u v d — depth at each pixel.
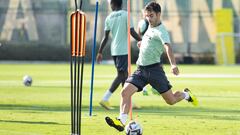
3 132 32.16
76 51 28.20
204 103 50.31
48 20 138.38
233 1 136.00
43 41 138.38
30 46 137.75
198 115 41.25
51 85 70.12
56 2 139.12
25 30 138.88
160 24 31.27
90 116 40.03
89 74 92.88
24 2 139.50
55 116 39.84
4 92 60.47
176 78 85.00
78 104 28.19
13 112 42.19
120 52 44.25
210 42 135.25
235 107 47.00
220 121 37.88
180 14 136.62
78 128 28.23
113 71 101.06
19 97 54.97
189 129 34.16
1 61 138.00
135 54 129.25
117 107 46.56
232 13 135.25
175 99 33.06
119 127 30.44
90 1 134.62
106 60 132.88
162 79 31.67
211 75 92.38
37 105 47.62
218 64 134.25
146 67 31.50
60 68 110.12
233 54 134.50
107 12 134.12
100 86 69.38
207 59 134.25
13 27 138.75
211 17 135.62
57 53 137.50
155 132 32.91
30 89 64.25
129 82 31.42
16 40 138.38
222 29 134.88
